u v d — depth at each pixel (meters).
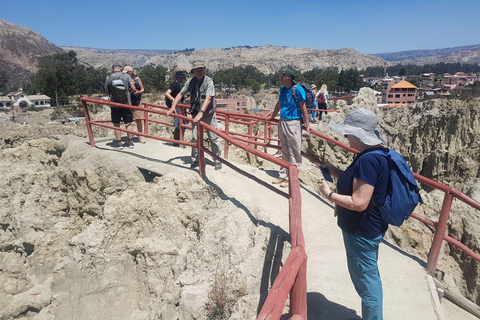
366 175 2.51
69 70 88.19
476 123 19.86
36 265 7.01
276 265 4.04
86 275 5.82
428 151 20.78
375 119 2.69
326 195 2.71
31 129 13.83
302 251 2.30
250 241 4.26
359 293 2.98
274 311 1.68
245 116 7.26
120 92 7.34
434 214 7.55
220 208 5.29
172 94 8.27
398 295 3.73
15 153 9.00
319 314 3.38
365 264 2.80
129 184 6.66
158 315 4.45
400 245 6.70
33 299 6.56
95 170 7.00
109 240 5.88
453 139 20.03
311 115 17.08
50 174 7.67
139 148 7.85
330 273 4.04
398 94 100.25
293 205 3.00
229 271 3.93
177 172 6.15
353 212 2.71
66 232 7.21
